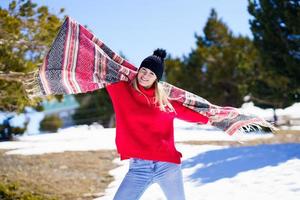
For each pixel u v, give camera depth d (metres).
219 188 7.93
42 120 35.03
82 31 3.36
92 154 13.54
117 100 3.34
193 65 35.12
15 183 9.00
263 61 20.50
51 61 3.22
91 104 40.19
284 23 18.80
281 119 22.84
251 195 7.09
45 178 9.93
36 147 15.45
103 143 16.56
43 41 8.03
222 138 17.11
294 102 20.78
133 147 3.32
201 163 10.77
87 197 8.40
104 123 39.41
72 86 3.32
